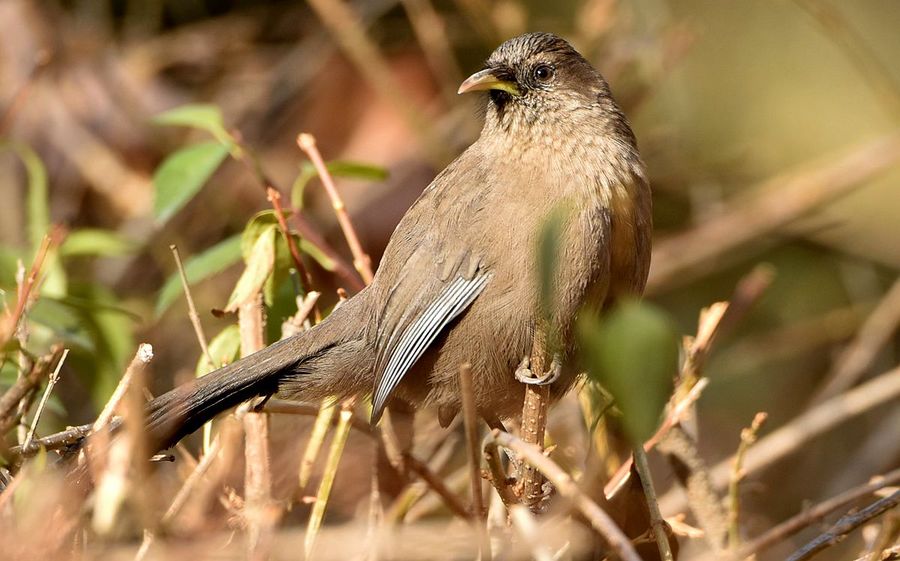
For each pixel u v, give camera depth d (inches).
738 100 618.5
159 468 413.7
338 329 370.3
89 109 567.2
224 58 605.0
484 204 353.4
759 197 578.2
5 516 290.7
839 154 590.6
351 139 576.4
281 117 586.9
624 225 347.6
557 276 324.5
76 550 290.7
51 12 577.9
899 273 607.5
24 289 318.7
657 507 315.3
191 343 515.2
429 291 356.8
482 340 350.6
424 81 587.5
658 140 583.2
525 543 271.6
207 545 298.4
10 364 362.3
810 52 623.5
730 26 628.1
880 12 623.5
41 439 305.0
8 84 560.7
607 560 319.9
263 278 357.7
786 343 573.0
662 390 232.4
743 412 577.6
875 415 563.8
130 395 262.8
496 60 369.4
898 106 546.6
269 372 357.4
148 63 590.6
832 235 607.5
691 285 606.2
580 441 397.1
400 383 372.2
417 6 552.7
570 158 350.0
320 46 594.6
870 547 343.6
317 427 338.6
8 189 548.7
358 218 549.3
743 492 427.5
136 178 563.8
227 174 563.2
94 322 390.6
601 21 552.1
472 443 276.7
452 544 328.8
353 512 402.3
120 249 436.8
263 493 318.3
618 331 233.3
